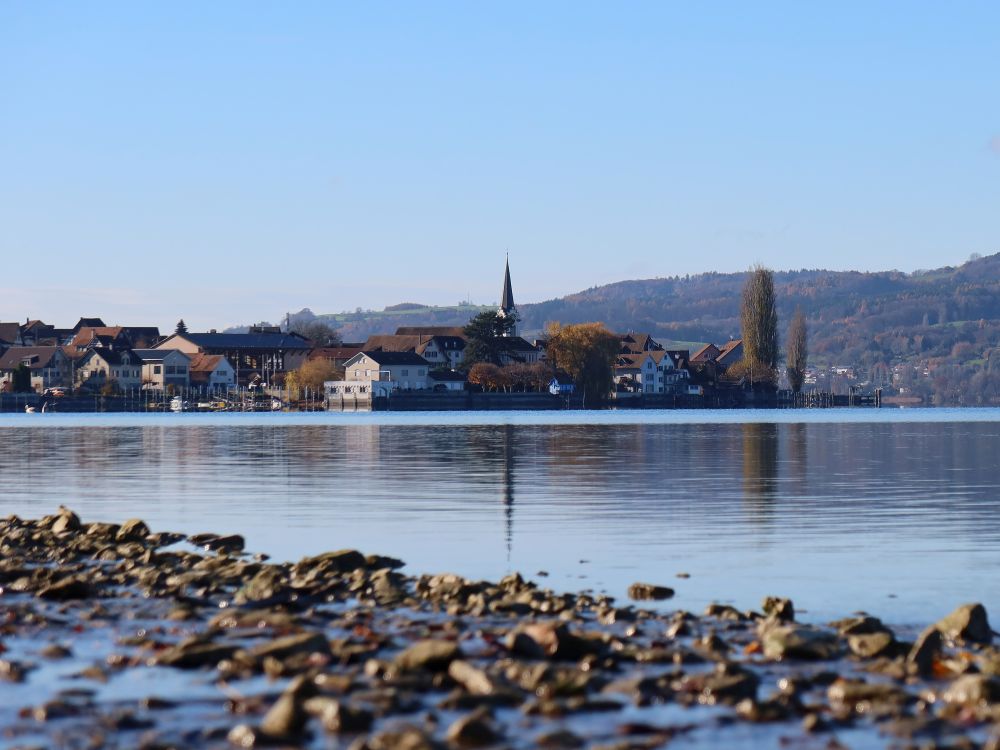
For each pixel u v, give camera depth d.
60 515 51.03
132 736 20.11
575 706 21.67
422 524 53.81
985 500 63.84
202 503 64.44
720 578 38.50
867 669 24.89
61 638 27.75
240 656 24.69
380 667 23.80
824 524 52.94
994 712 21.02
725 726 20.88
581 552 44.53
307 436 162.12
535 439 148.00
